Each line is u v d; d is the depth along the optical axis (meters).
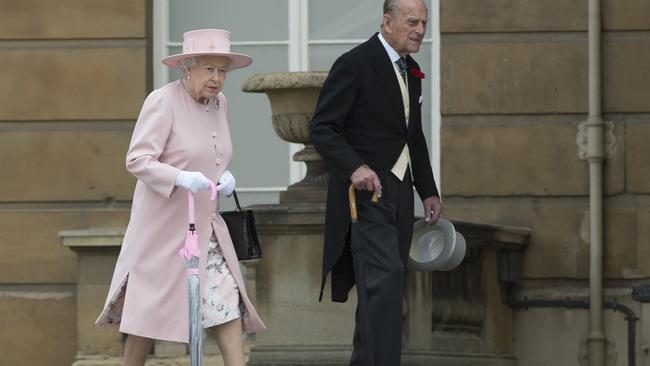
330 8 42.78
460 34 40.78
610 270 39.88
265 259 32.75
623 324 39.59
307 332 32.47
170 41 42.75
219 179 26.88
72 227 41.59
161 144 26.41
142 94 41.72
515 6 40.56
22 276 41.59
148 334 26.25
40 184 41.72
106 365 39.00
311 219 32.25
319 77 32.78
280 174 42.50
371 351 27.33
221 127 27.31
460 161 40.56
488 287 38.53
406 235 28.64
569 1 40.44
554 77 40.41
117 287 26.78
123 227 41.44
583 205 40.09
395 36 28.36
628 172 39.91
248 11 42.88
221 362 38.22
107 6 41.88
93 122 41.78
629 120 40.03
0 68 41.97
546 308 39.97
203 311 26.11
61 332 41.47
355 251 27.44
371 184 27.41
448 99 40.69
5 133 41.88
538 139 40.38
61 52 41.91
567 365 39.78
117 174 41.56
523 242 39.84
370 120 28.38
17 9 41.97
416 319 34.03
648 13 40.00
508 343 39.81
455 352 35.97
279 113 33.59
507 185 40.34
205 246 26.42
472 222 38.59
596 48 39.97
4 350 41.59
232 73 42.78
